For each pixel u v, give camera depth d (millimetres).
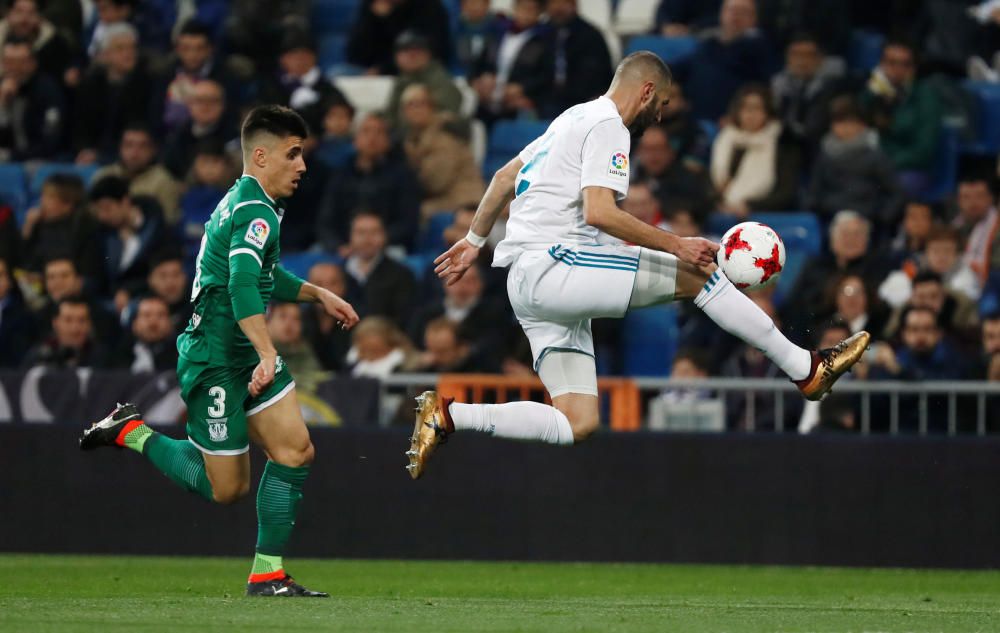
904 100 46875
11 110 51938
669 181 43719
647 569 33844
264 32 51281
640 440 35094
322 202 46656
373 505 35406
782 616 19375
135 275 45375
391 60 52812
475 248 24219
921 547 34594
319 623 17250
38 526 35562
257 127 21688
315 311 40750
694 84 48906
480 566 34188
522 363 38562
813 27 49344
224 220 21719
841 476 34812
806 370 21938
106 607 19281
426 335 39406
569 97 48938
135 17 55094
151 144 47906
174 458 22859
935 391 35375
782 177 45156
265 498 22094
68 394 35719
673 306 42531
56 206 45594
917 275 38844
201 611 18703
